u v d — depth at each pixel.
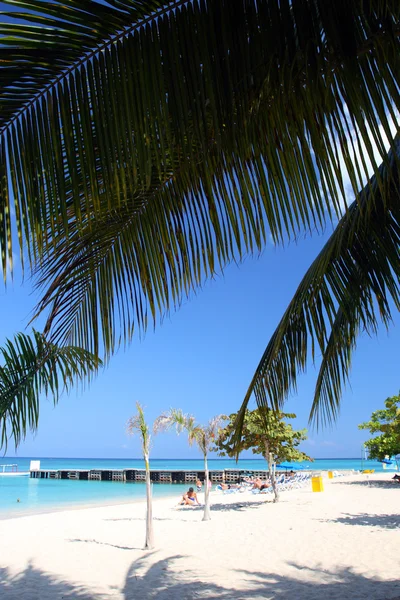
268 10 1.46
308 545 10.30
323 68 1.48
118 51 1.49
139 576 8.40
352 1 1.47
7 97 1.51
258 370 4.03
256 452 21.61
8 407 4.01
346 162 1.61
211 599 6.75
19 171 1.57
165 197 2.25
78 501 33.25
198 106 1.47
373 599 6.36
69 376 3.83
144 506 25.41
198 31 1.47
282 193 1.86
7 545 12.29
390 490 25.81
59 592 7.63
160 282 2.39
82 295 2.63
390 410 30.59
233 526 14.05
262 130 1.71
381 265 3.71
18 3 1.43
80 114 1.51
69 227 2.09
